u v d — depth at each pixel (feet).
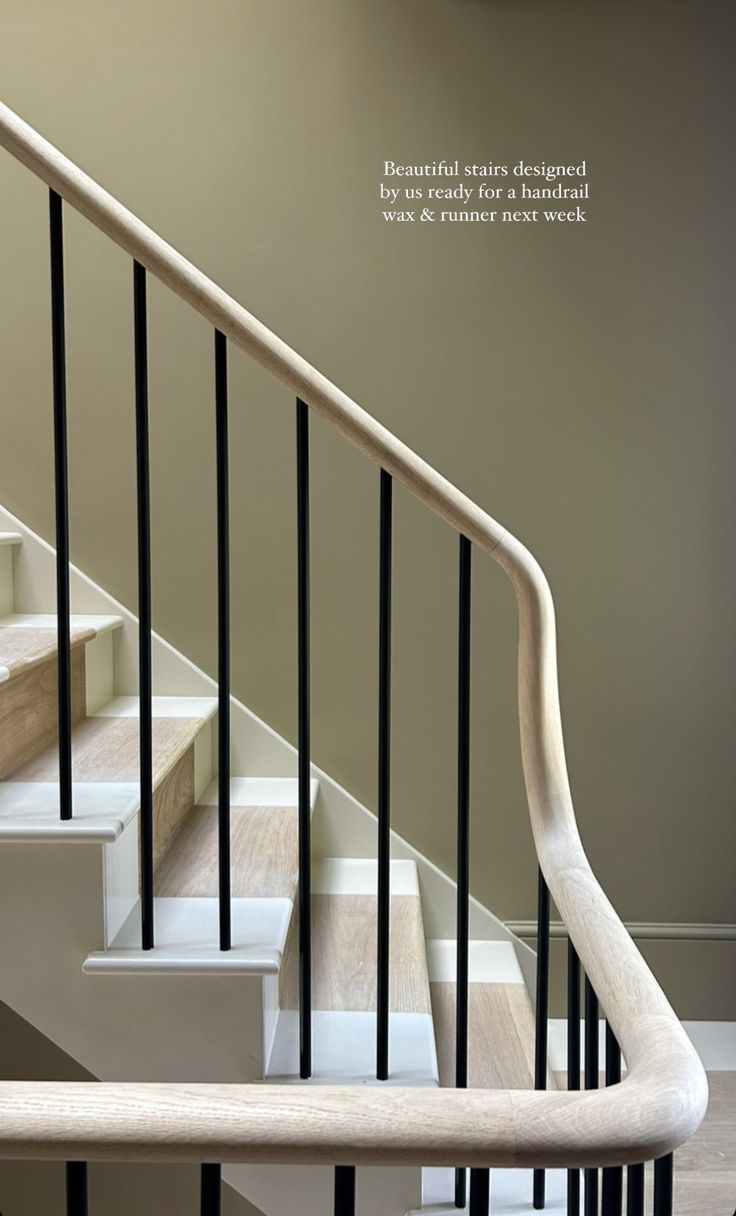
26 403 8.59
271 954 5.04
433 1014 7.14
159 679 8.63
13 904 5.08
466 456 8.46
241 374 8.45
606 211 8.35
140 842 5.79
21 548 8.57
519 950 8.58
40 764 6.25
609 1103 2.37
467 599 4.88
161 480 8.57
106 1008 5.06
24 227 8.50
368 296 8.40
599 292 8.39
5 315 8.55
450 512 4.77
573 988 4.48
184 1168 7.60
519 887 8.65
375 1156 2.29
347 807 8.61
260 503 8.52
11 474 8.63
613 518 8.48
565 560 8.50
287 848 6.72
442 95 8.33
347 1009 5.94
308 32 8.34
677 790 8.63
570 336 8.39
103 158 8.41
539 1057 4.97
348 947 6.83
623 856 8.68
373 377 8.43
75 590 8.59
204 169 8.39
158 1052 5.05
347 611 8.59
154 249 4.71
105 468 8.59
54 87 8.39
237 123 8.38
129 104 8.39
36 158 4.69
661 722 8.61
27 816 5.18
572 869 4.20
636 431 8.45
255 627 8.61
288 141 8.37
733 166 8.30
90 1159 2.32
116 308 8.51
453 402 8.43
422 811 8.65
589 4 8.27
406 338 8.40
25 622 7.91
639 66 8.28
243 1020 5.01
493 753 8.61
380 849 5.06
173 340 8.50
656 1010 2.95
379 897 5.07
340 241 8.39
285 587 8.56
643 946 8.68
